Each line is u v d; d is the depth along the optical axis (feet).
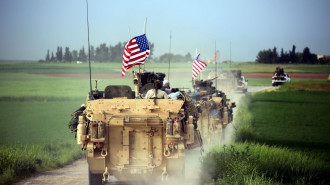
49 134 219.61
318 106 361.71
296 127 250.16
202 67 186.60
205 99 159.94
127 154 93.56
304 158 138.21
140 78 124.36
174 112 95.55
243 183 98.43
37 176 117.80
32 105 368.27
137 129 94.02
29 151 145.18
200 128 147.54
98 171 93.30
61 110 332.80
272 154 134.72
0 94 449.89
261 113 313.94
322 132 232.94
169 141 93.40
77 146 166.71
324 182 118.73
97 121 92.12
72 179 113.60
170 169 94.94
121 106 95.86
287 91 495.41
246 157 115.24
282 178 114.62
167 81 136.98
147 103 97.19
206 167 113.09
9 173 113.91
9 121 275.59
